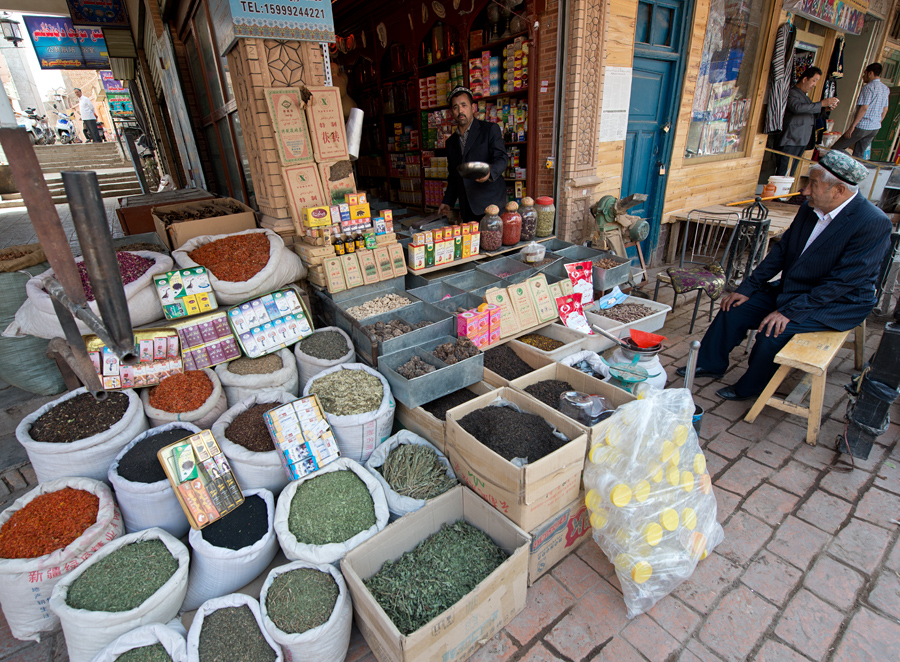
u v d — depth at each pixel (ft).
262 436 7.04
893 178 17.44
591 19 13.05
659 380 9.07
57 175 37.09
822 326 9.46
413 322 10.01
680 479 6.34
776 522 7.50
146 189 33.45
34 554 5.59
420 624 5.52
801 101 21.08
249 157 10.72
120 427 6.83
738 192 22.49
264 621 5.30
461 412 7.66
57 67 32.17
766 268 10.77
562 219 15.15
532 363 9.80
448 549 6.41
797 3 19.15
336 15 22.43
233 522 6.24
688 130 18.21
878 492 8.03
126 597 5.32
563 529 6.77
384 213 10.51
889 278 13.98
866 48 26.61
